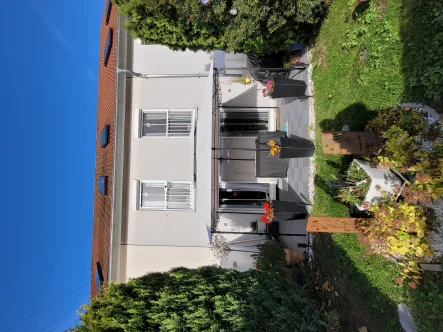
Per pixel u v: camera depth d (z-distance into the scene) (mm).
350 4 7008
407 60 5453
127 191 9648
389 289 5414
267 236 9945
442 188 4461
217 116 9102
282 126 10258
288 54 9352
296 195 8898
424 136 4871
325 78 7758
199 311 5613
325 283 7234
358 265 6160
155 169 9594
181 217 9531
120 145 9297
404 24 5609
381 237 5133
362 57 6504
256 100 10852
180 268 8109
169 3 6980
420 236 4734
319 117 7852
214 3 6715
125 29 8570
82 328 5602
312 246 8023
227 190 10641
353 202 5852
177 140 9586
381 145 5426
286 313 5789
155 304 5957
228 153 10680
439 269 4691
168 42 8375
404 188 5004
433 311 4613
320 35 8133
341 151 5688
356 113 6500
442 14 4832
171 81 9680
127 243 9648
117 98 9219
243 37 7332
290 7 7121
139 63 9727
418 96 5223
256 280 6660
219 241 9773
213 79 8398
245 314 5684
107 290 6512
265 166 7859
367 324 5805
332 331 6027
